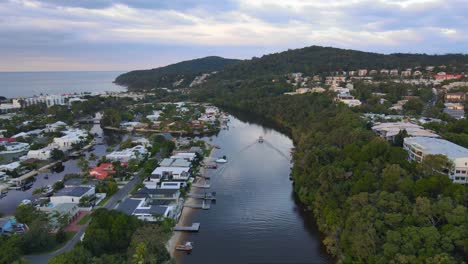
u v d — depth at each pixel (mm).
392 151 129750
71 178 168250
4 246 95500
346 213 106750
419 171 118188
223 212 136125
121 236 102312
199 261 103375
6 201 147250
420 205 91938
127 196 148875
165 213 122625
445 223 90125
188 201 145625
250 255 106812
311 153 150875
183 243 112750
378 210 97000
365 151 132625
